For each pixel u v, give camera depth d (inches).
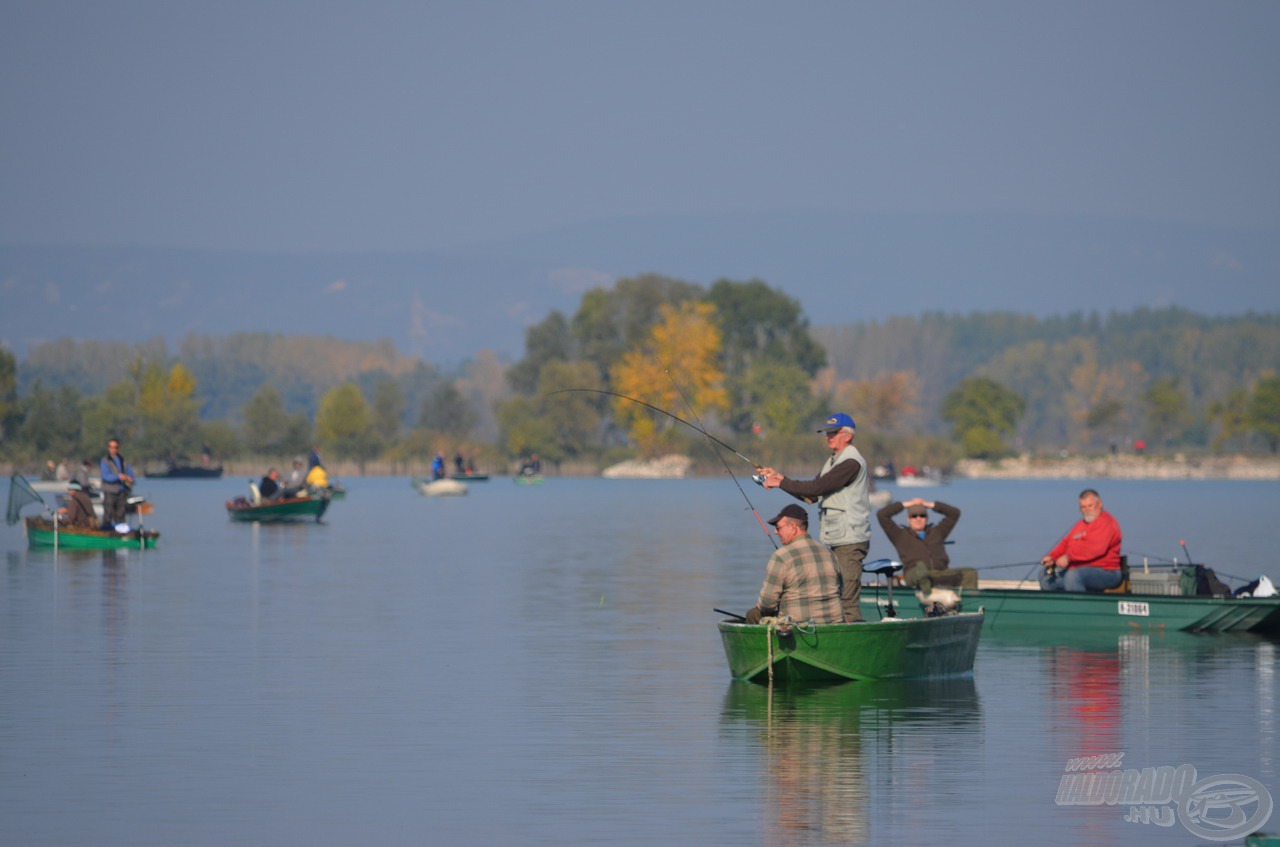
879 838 1562.5
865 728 2130.9
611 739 2064.5
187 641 3056.1
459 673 2652.6
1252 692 2437.3
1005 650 2979.8
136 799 1733.5
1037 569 4805.6
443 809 1686.8
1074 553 3376.0
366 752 1985.7
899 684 2511.1
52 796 1747.0
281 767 1898.4
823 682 2509.8
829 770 1865.2
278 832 1593.3
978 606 3348.9
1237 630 3270.2
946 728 2132.1
